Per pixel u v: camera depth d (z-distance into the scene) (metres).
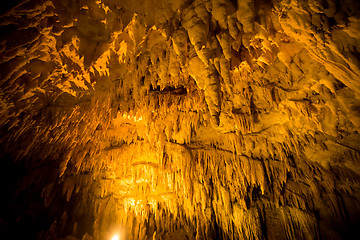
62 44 3.03
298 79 4.18
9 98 4.11
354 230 6.12
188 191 7.09
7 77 3.42
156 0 2.54
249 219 7.28
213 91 2.94
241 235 7.42
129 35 3.09
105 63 3.67
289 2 2.51
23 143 5.78
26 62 3.42
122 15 2.63
